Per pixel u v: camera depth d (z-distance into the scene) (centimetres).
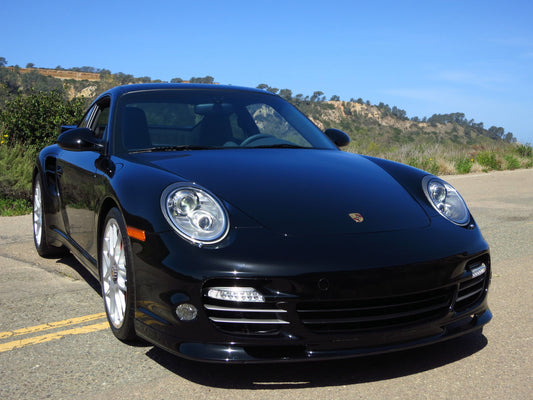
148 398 217
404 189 292
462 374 237
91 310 326
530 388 223
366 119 14950
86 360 254
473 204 786
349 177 292
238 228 232
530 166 1686
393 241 238
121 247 269
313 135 374
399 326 232
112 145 321
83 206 337
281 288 217
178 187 249
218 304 220
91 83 5288
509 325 298
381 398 216
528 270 417
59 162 402
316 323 222
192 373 240
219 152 312
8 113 916
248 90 402
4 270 418
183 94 370
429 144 1781
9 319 310
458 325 253
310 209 249
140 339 272
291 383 230
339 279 219
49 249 451
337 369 243
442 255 239
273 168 289
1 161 766
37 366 248
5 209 719
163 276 226
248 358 218
